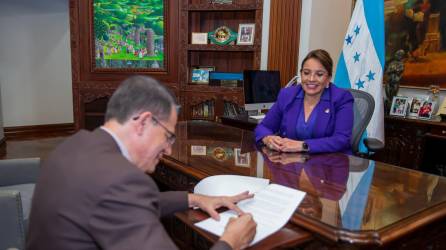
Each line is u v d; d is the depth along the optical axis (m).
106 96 4.05
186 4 3.86
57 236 0.74
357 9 3.22
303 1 3.76
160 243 0.71
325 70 1.86
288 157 1.66
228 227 0.87
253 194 1.15
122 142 0.84
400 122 3.21
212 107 4.09
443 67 3.23
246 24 3.95
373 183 1.32
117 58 4.03
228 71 4.25
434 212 1.07
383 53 3.08
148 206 0.74
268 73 3.41
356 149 2.33
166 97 0.86
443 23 3.21
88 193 0.73
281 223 0.96
